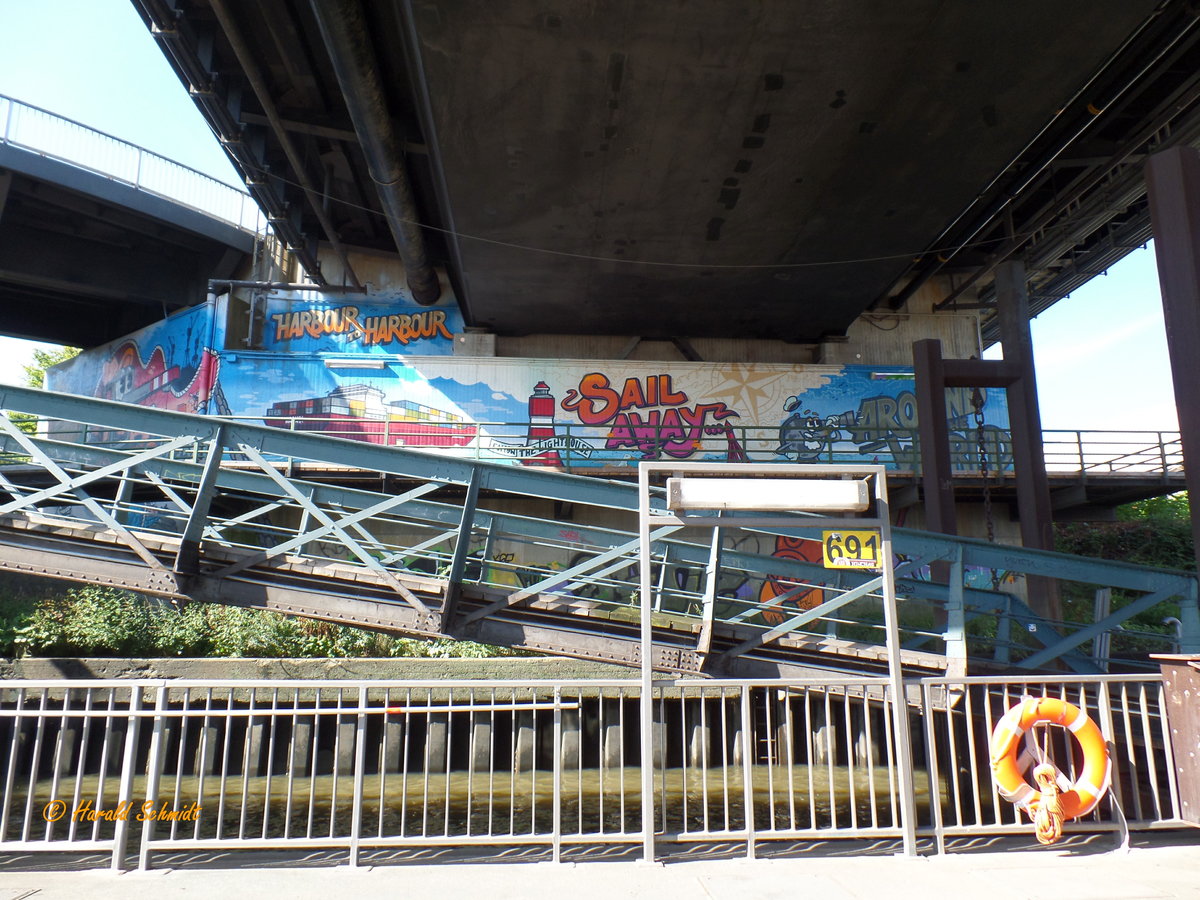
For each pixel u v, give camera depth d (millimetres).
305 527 10109
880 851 5836
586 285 20391
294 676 13961
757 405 21812
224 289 24125
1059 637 10320
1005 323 15289
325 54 15430
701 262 18938
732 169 15039
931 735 5922
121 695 13711
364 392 21797
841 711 14859
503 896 4820
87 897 4750
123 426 9594
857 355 24047
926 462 14430
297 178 20266
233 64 16266
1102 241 22328
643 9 11055
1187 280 9320
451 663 14289
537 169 15047
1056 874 5242
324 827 10562
